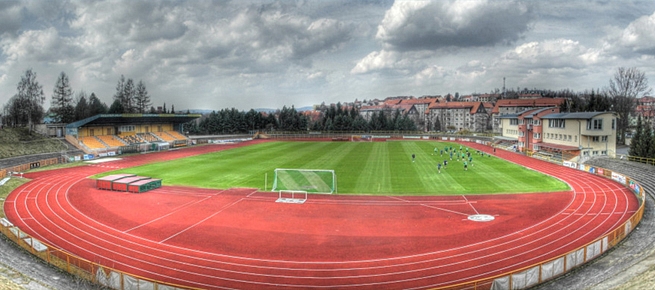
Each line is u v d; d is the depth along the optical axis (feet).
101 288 75.41
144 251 94.79
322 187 165.48
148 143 341.82
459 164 228.84
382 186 167.63
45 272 82.53
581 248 82.43
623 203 131.64
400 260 88.48
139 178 170.60
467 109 648.38
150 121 366.22
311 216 123.85
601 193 147.23
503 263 85.30
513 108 570.87
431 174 195.42
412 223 115.24
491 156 266.77
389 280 79.05
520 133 299.17
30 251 94.63
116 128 340.80
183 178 191.31
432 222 115.85
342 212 128.06
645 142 208.13
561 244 95.45
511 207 130.41
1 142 258.16
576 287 71.92
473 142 398.42
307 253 93.25
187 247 97.35
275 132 534.37
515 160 245.24
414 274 81.35
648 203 130.62
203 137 453.17
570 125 238.68
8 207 135.13
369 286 76.79
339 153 296.30
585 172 194.59
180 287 70.69
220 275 82.12
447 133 489.67
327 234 106.42
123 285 74.13
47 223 116.88
